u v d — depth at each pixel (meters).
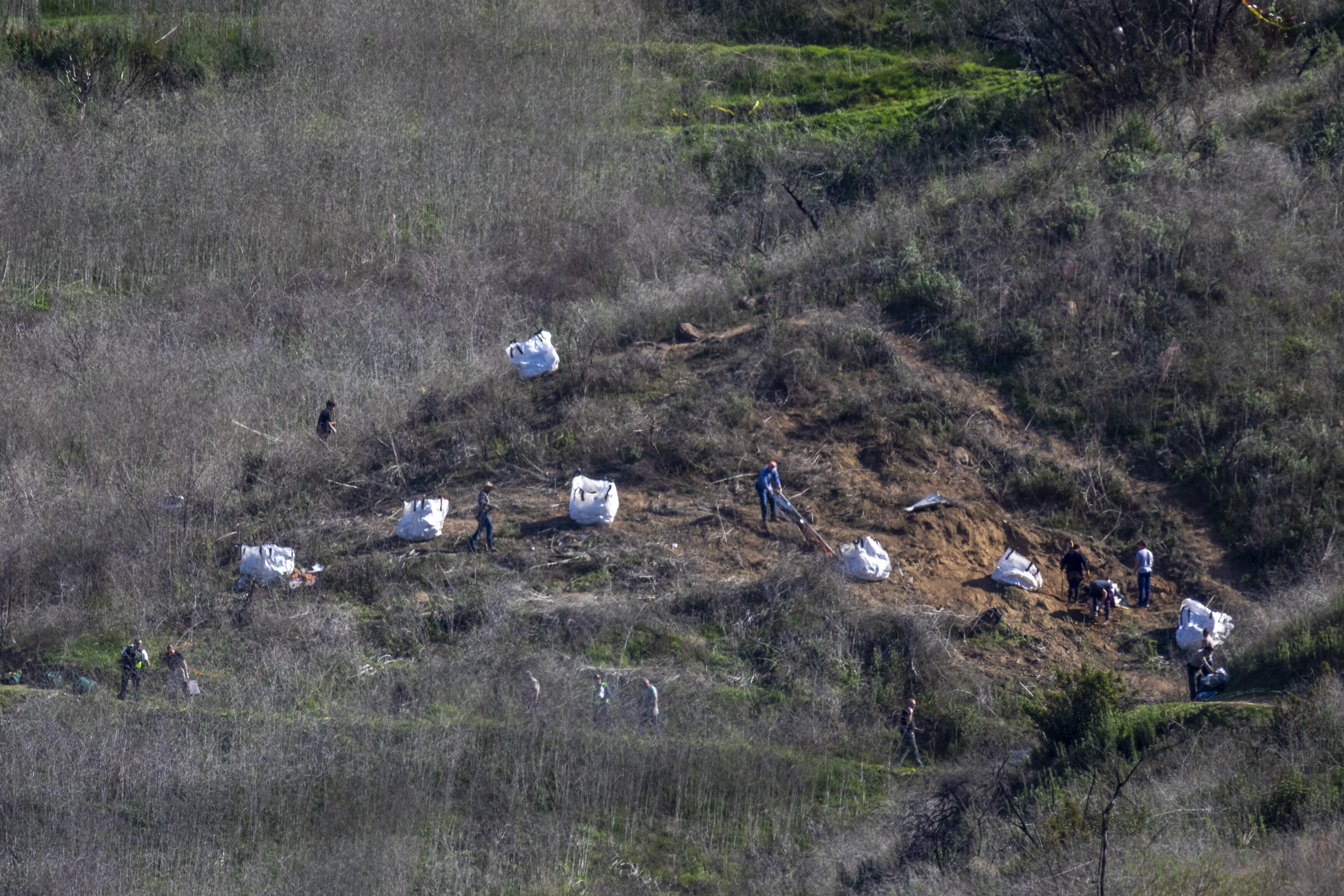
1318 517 53.59
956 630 50.75
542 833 41.06
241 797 42.28
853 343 65.31
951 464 59.16
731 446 60.69
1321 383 59.03
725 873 39.41
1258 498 55.16
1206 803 36.66
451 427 65.56
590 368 67.19
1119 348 63.06
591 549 55.31
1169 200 69.88
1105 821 32.69
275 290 80.50
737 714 46.56
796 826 41.44
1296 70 82.88
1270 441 57.12
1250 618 50.59
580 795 42.56
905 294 68.62
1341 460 55.38
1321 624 46.88
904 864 38.03
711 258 82.75
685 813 42.34
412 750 44.06
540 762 43.56
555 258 83.12
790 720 46.22
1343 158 71.81
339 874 38.69
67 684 50.06
